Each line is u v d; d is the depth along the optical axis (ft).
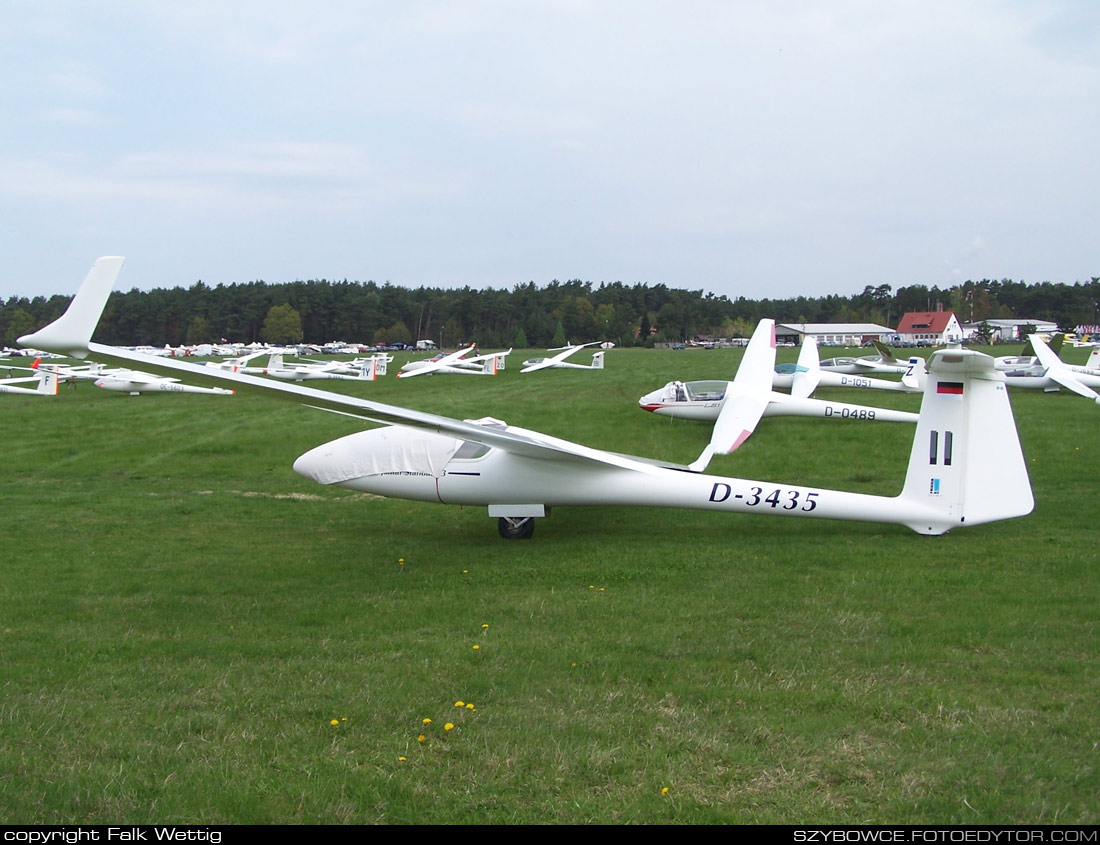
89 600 26.07
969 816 13.12
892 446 59.52
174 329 453.58
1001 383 31.27
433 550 32.99
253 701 17.79
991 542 31.89
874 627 22.20
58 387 137.49
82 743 15.84
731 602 24.77
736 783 14.21
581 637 21.77
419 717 16.92
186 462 57.98
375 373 172.24
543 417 85.15
